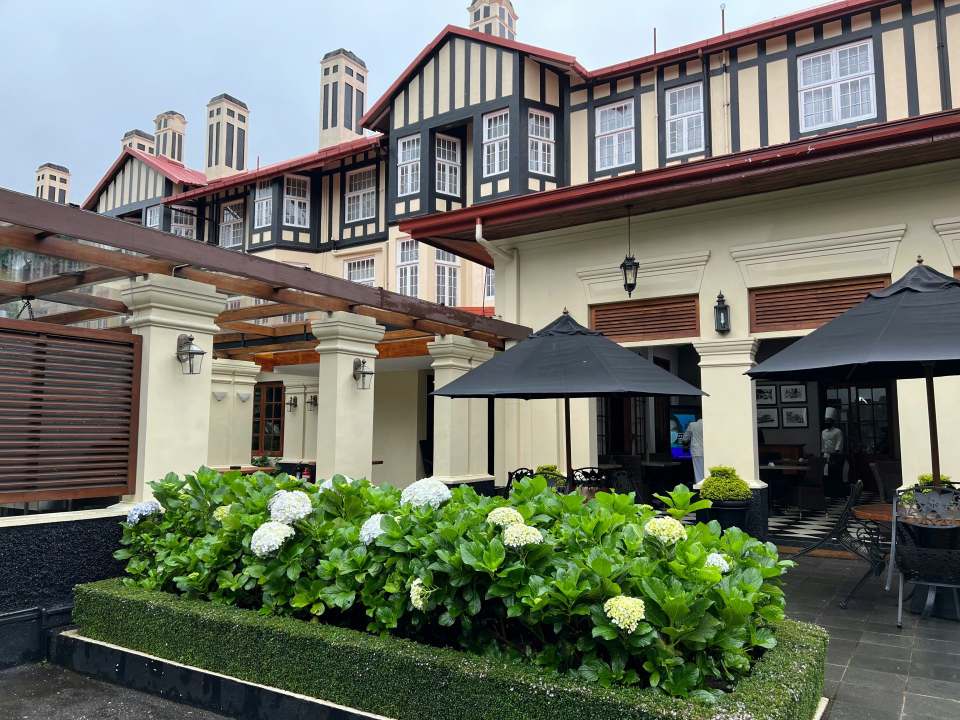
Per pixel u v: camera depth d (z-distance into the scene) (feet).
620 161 41.24
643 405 41.01
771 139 36.17
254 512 13.20
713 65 38.50
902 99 32.86
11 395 13.23
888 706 11.07
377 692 9.60
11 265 15.69
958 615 15.85
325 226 60.08
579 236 29.40
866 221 23.59
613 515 11.14
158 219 66.44
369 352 21.91
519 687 8.54
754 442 25.12
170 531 14.15
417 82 49.85
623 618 8.11
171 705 11.20
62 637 13.00
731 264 25.96
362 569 10.92
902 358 13.79
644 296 27.68
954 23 31.96
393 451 42.75
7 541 12.85
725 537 11.41
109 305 16.53
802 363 15.56
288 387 48.60
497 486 29.89
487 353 28.17
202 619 11.40
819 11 34.71
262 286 18.03
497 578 9.39
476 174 44.98
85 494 14.17
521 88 43.37
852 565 22.38
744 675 8.97
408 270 54.44
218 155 74.13
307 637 10.35
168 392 15.66
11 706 11.07
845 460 39.09
